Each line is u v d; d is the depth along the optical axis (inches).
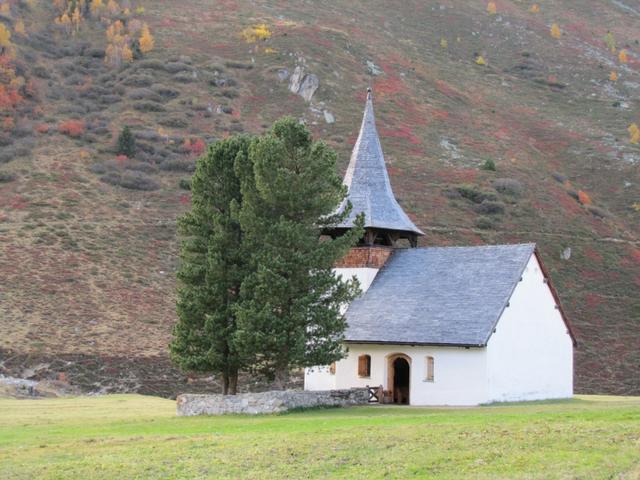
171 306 3031.5
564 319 1841.8
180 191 4015.8
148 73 5300.2
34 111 4662.9
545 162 5231.3
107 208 3730.3
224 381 1612.9
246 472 935.7
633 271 3858.3
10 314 2758.4
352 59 5954.7
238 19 6560.0
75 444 1122.0
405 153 4707.2
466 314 1674.5
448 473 884.0
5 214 3526.1
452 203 4153.5
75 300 2933.1
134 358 2588.6
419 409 1499.8
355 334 1740.9
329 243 1550.2
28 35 5639.8
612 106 6766.7
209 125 4783.5
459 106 5846.5
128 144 4303.6
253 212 1539.1
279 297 1497.3
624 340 3129.9
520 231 4010.8
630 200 4847.4
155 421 1382.9
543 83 7150.6
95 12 6304.1
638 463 874.8
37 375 2420.0
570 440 978.1
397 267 1882.4
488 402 1611.7
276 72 5462.6
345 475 903.1
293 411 1456.7
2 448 1112.2
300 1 7544.3
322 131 4889.3
